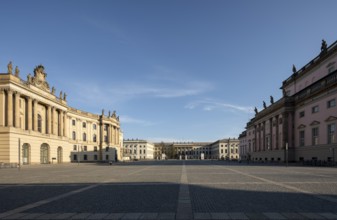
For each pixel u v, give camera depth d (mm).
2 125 60000
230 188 17656
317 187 17781
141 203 13047
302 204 12383
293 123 67188
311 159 58312
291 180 22219
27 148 67312
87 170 42438
